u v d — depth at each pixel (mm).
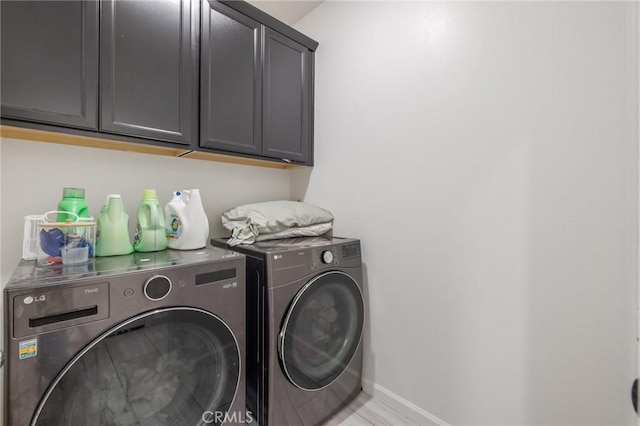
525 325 1149
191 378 1013
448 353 1371
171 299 953
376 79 1658
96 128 1134
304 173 2115
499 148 1207
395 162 1570
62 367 761
